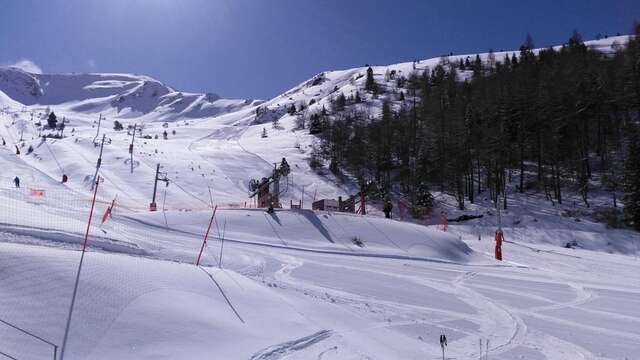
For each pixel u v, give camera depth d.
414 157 73.75
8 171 53.16
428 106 85.69
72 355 8.49
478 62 147.75
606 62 83.50
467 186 65.44
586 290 24.42
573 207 55.75
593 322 17.55
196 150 86.44
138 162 68.56
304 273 23.89
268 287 16.05
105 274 11.09
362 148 75.50
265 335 10.72
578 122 65.56
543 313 18.78
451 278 26.44
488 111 70.81
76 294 10.05
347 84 189.38
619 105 69.75
